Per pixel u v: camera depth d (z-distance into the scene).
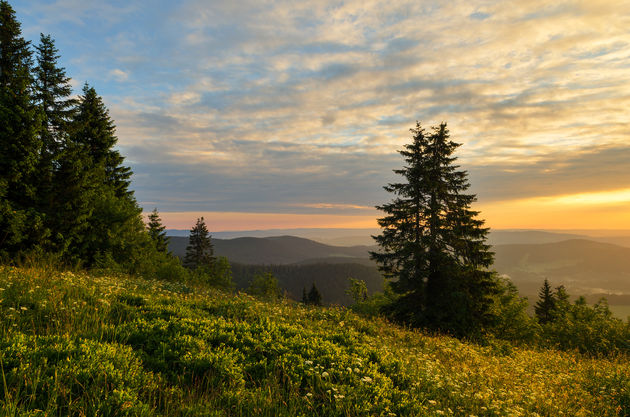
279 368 5.24
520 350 13.88
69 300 6.74
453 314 18.59
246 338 6.13
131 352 5.04
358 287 30.97
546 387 7.08
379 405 4.52
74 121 23.03
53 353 4.39
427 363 6.68
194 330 6.23
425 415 4.45
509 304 22.70
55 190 19.11
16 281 7.88
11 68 18.64
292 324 8.26
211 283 44.69
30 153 16.75
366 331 9.91
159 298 8.80
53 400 3.38
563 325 19.30
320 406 4.50
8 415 3.04
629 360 13.60
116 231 21.80
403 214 20.97
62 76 21.89
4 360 3.97
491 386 6.41
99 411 3.48
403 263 20.69
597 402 6.57
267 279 44.75
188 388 4.44
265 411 4.08
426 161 21.03
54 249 18.11
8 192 17.06
